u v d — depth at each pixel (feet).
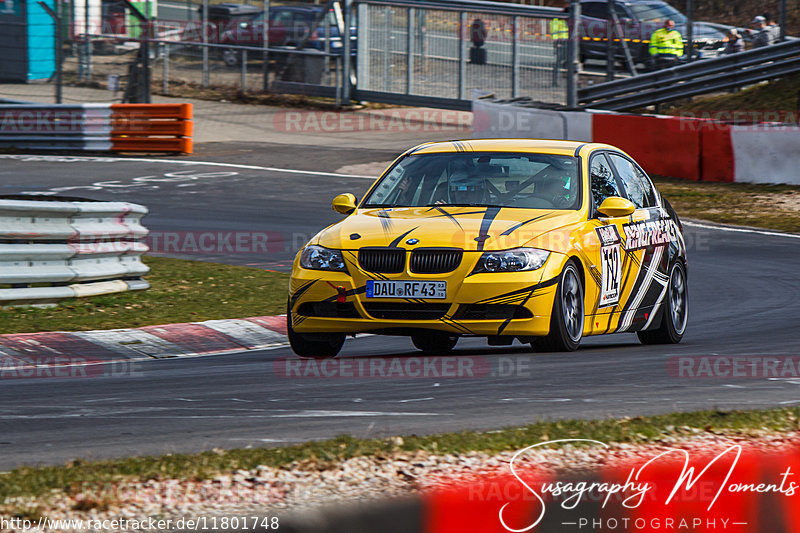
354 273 86.07
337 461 51.13
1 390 78.48
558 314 86.58
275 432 60.90
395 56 353.10
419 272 84.94
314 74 368.89
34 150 295.89
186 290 135.74
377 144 306.76
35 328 105.81
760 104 308.81
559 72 313.73
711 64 294.25
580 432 57.36
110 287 126.41
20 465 53.42
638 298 100.68
